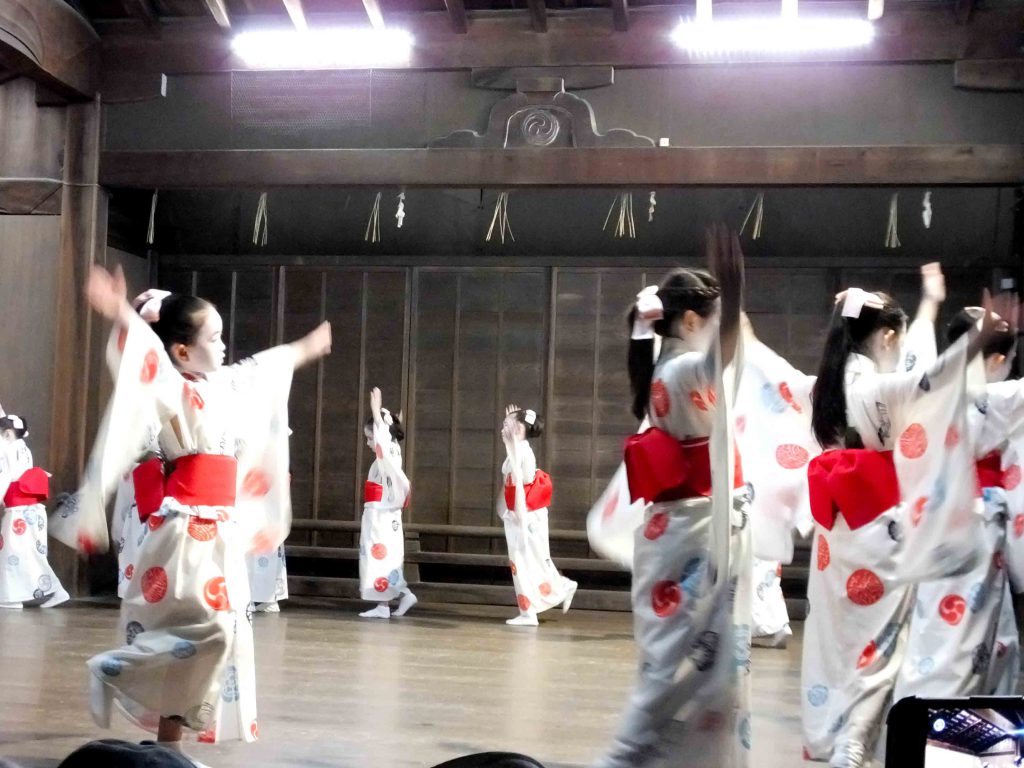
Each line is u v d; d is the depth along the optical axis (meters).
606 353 8.62
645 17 7.73
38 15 7.54
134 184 8.13
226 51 8.09
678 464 2.72
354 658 5.68
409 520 8.76
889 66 7.54
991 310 2.87
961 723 1.42
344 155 7.93
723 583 2.62
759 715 4.45
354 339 8.88
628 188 7.76
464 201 8.92
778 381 3.63
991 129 7.45
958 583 3.23
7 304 8.17
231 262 9.00
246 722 3.24
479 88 7.91
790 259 8.41
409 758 3.54
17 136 8.25
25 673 4.91
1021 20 7.35
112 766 1.84
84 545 3.10
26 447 7.62
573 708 4.49
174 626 3.13
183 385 3.16
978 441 3.39
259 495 3.45
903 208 8.42
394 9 7.99
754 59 7.59
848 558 3.09
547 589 7.48
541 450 8.65
